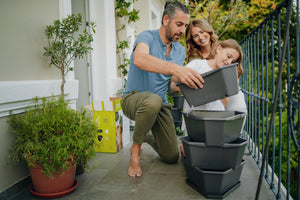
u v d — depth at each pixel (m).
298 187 1.19
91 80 3.05
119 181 1.80
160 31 1.95
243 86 3.14
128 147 2.61
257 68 2.15
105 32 3.03
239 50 1.91
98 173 1.94
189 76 1.46
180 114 3.56
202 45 2.53
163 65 1.54
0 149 1.54
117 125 2.45
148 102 1.74
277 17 1.50
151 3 5.98
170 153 2.06
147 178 1.84
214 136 1.45
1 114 1.53
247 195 1.55
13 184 1.63
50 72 2.03
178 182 1.76
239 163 1.55
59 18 2.13
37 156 1.43
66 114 1.60
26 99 1.69
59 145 1.44
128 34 3.94
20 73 1.71
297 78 1.15
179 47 2.17
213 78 1.45
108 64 3.11
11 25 1.64
